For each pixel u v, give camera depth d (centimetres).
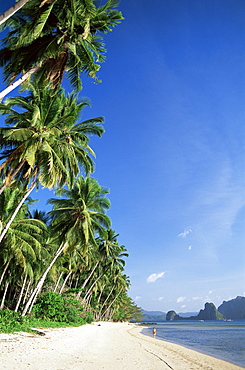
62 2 1271
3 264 2641
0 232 2020
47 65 1420
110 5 1480
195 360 1462
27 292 3169
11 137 1595
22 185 1898
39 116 1706
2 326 1608
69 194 2802
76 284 5356
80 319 3678
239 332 5250
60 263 3312
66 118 1812
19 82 1270
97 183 2809
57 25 1381
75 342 1633
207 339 3359
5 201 2244
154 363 1172
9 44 1484
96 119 2170
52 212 2627
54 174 1681
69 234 2470
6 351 1014
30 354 1022
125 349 1611
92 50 1507
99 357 1173
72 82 1541
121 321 9369
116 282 6912
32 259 2591
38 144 1650
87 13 1235
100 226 2805
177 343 2678
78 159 2145
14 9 817
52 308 2947
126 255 5941
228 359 1652
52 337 1695
